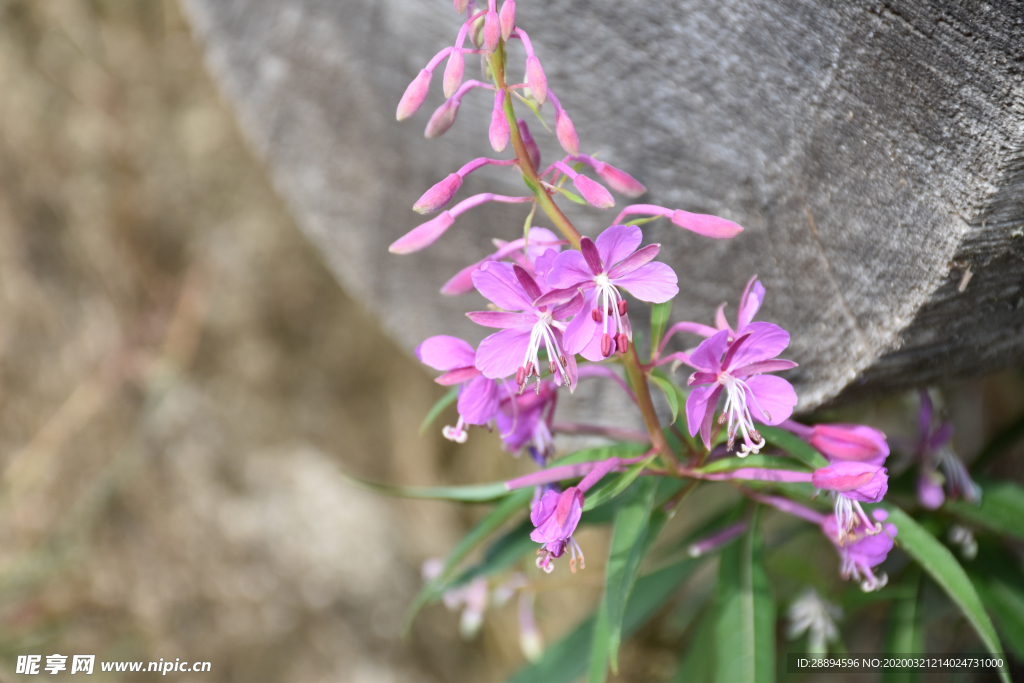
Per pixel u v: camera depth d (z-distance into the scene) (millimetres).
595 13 529
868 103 480
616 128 544
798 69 492
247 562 1046
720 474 505
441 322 621
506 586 642
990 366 523
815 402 519
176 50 1033
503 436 496
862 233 492
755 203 521
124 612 1040
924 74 468
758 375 470
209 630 1037
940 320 491
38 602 999
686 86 522
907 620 590
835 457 495
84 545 1044
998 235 472
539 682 634
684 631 875
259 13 613
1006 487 558
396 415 1045
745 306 479
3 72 1021
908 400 720
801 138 500
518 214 584
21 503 1048
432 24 577
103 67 1037
